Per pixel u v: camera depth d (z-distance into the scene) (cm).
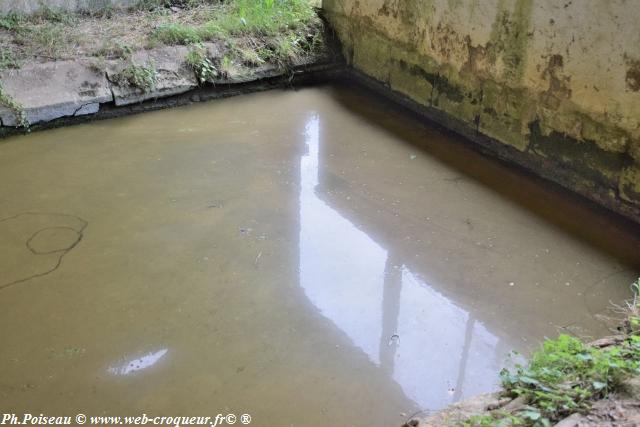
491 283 306
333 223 355
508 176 406
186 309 287
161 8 601
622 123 337
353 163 423
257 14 576
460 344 270
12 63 465
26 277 304
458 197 382
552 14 363
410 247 334
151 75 496
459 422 190
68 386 246
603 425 176
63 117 468
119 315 282
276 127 476
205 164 416
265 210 365
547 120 387
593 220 356
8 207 360
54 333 271
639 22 314
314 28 582
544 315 284
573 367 203
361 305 293
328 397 243
